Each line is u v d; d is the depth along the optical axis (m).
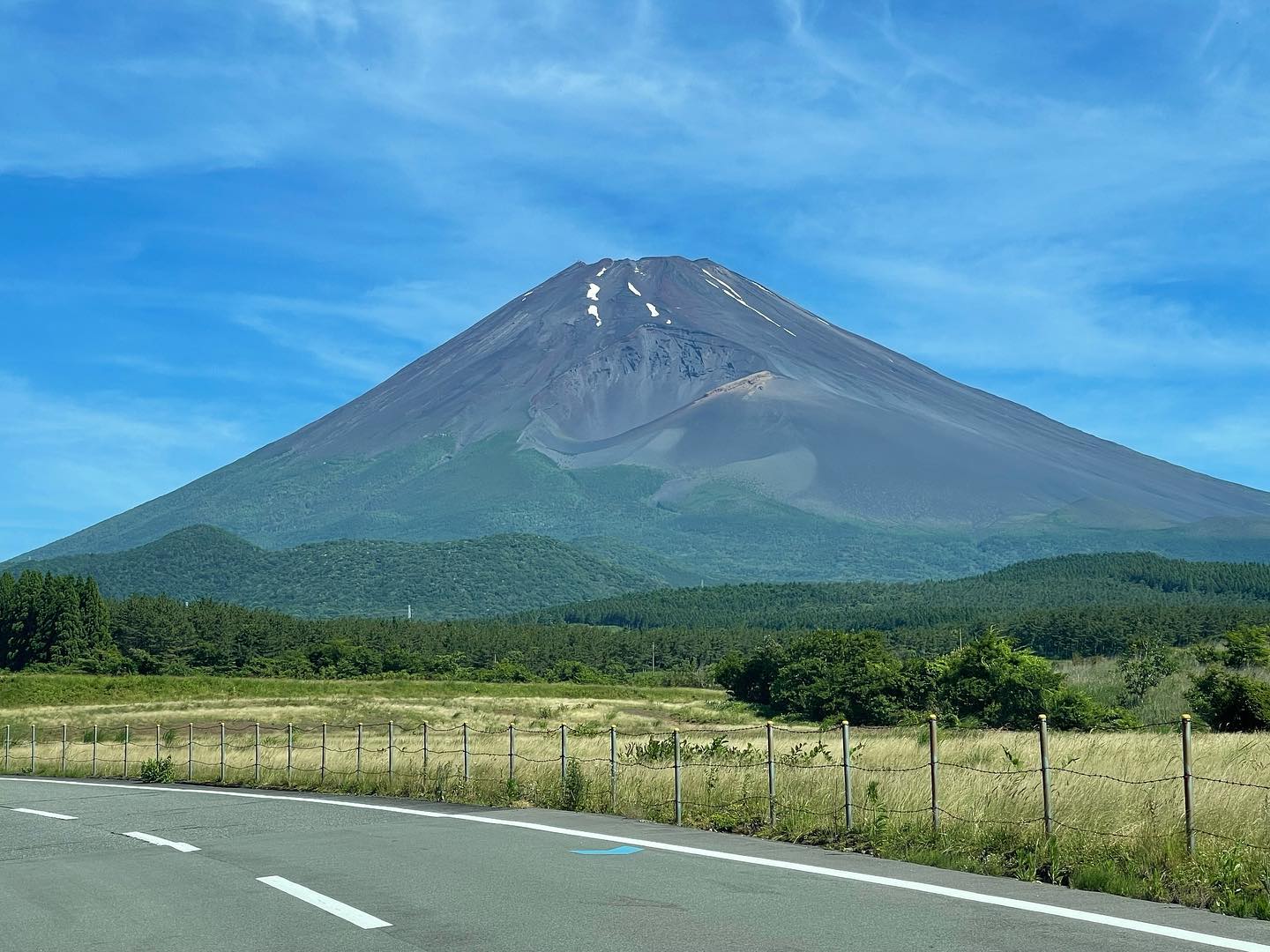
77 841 16.58
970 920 9.47
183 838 16.36
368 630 168.12
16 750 48.06
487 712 78.81
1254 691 37.69
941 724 55.94
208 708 82.38
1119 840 12.16
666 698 109.44
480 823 16.75
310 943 9.24
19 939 9.83
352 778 25.11
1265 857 11.10
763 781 17.98
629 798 18.17
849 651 71.06
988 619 163.25
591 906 10.32
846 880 11.44
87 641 129.38
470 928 9.56
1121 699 59.25
